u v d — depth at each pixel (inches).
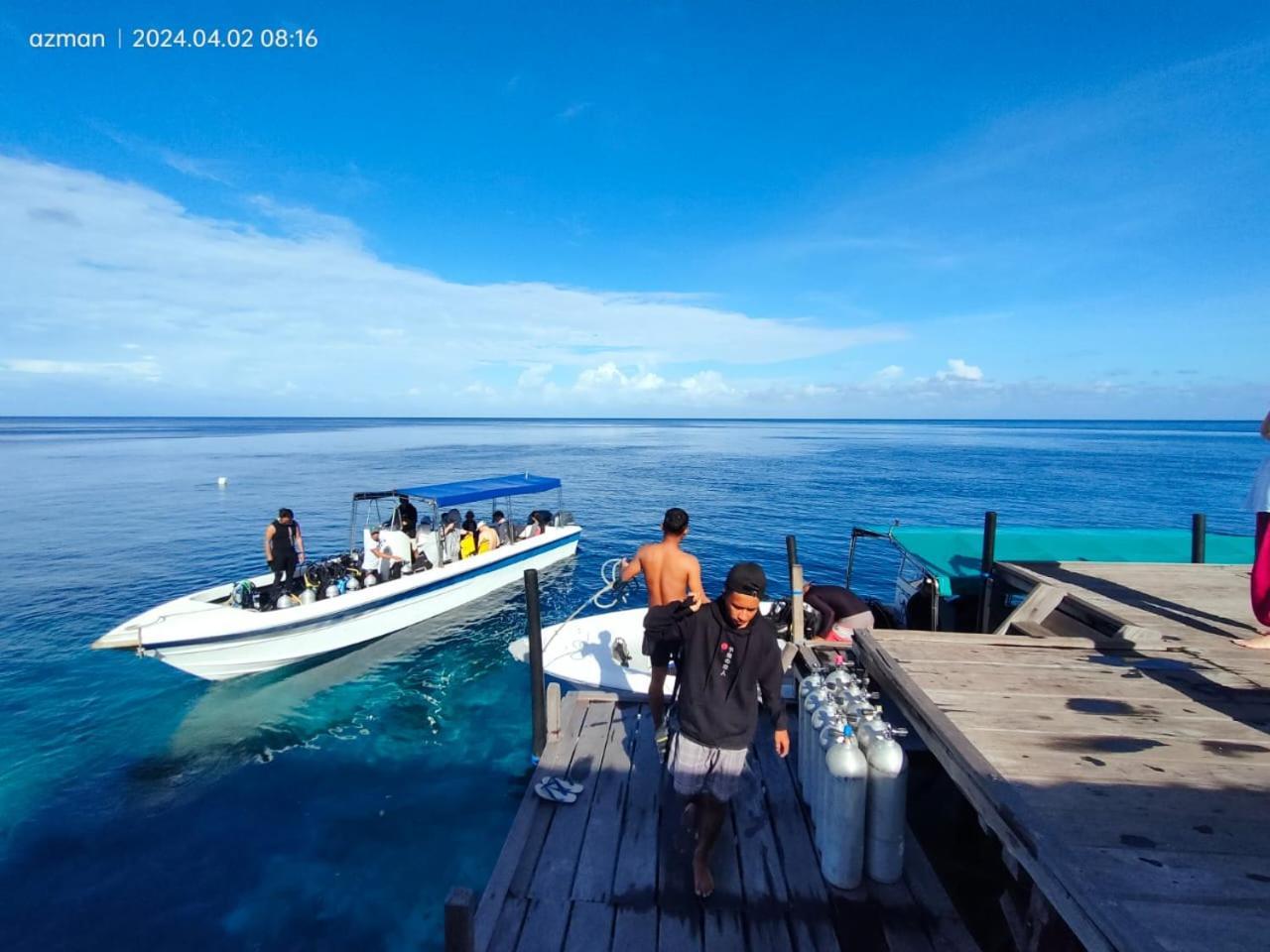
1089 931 78.2
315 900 201.9
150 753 291.3
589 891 133.0
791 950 118.0
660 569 179.6
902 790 131.9
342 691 358.0
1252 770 112.1
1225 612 201.8
